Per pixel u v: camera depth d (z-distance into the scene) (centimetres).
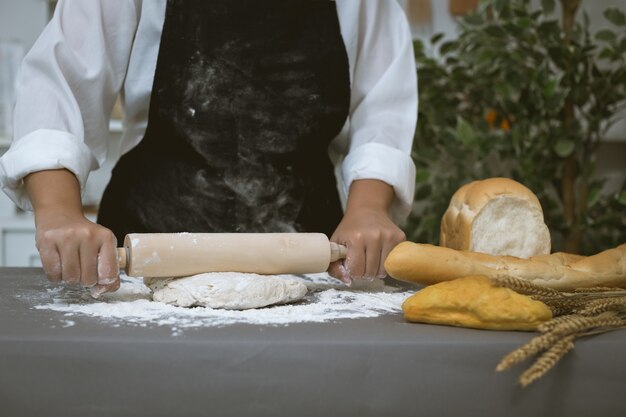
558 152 181
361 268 95
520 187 105
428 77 194
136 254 84
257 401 65
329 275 106
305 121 119
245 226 119
